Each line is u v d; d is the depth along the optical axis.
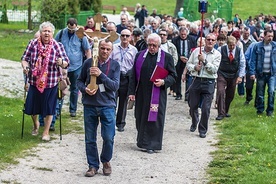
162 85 12.80
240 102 19.78
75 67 15.81
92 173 10.90
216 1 40.19
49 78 12.95
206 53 14.66
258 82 17.39
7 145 12.49
